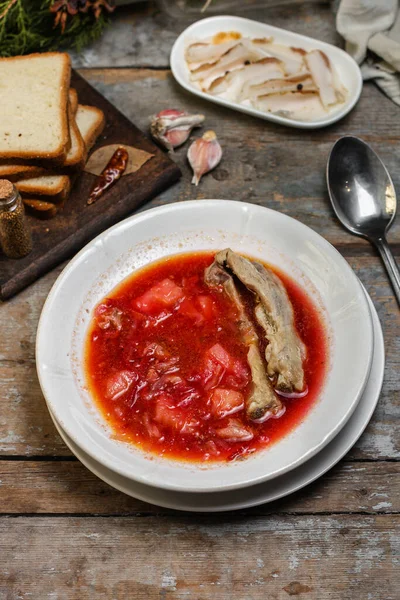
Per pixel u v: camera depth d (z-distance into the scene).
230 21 0.79
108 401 0.59
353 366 0.57
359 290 0.60
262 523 0.57
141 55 0.79
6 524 0.57
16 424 0.60
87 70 0.78
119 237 0.64
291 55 0.77
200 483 0.53
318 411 0.57
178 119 0.72
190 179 0.72
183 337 0.61
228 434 0.57
